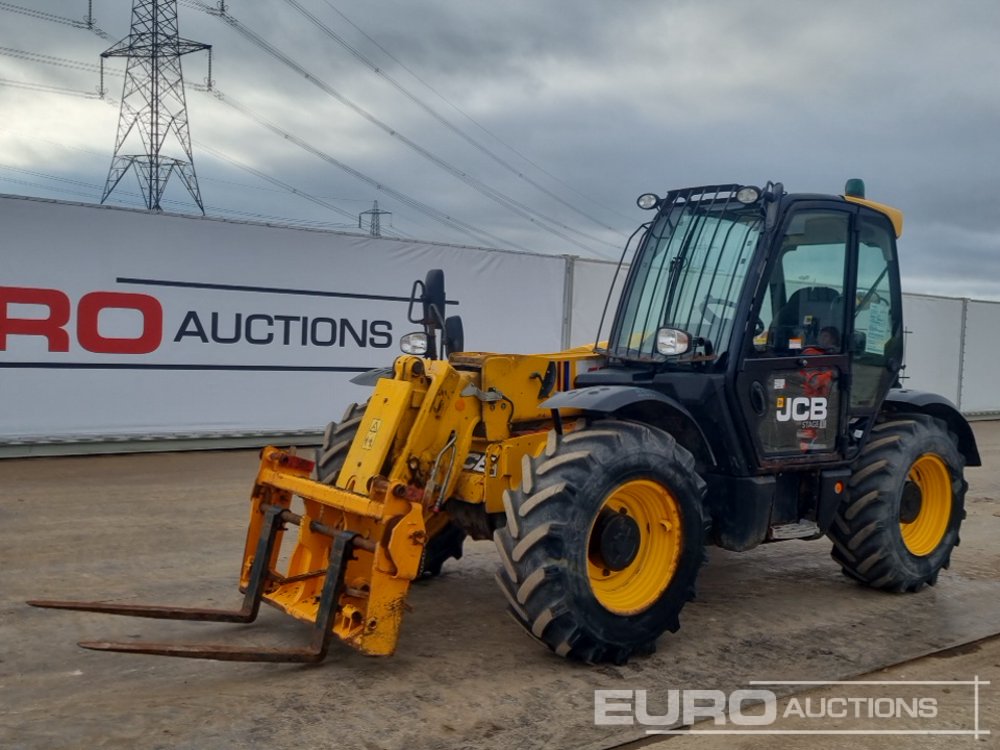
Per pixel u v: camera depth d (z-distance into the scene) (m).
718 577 5.90
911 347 15.77
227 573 5.48
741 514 4.80
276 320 10.20
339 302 10.56
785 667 4.32
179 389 9.70
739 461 4.79
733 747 3.49
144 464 9.05
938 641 4.75
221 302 9.86
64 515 6.81
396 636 3.95
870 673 4.29
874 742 3.57
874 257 5.43
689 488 4.37
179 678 3.92
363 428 4.50
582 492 4.02
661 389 4.83
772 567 6.19
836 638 4.75
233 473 8.80
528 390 4.86
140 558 5.74
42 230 8.84
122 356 9.36
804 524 5.18
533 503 3.99
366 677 3.99
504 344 11.59
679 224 5.25
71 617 4.60
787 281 4.99
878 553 5.40
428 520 5.14
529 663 4.23
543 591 3.98
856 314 5.34
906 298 15.59
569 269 12.06
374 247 10.71
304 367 10.42
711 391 4.67
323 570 4.36
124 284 9.30
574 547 4.00
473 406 4.60
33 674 3.91
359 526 4.21
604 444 4.17
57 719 3.48
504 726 3.56
